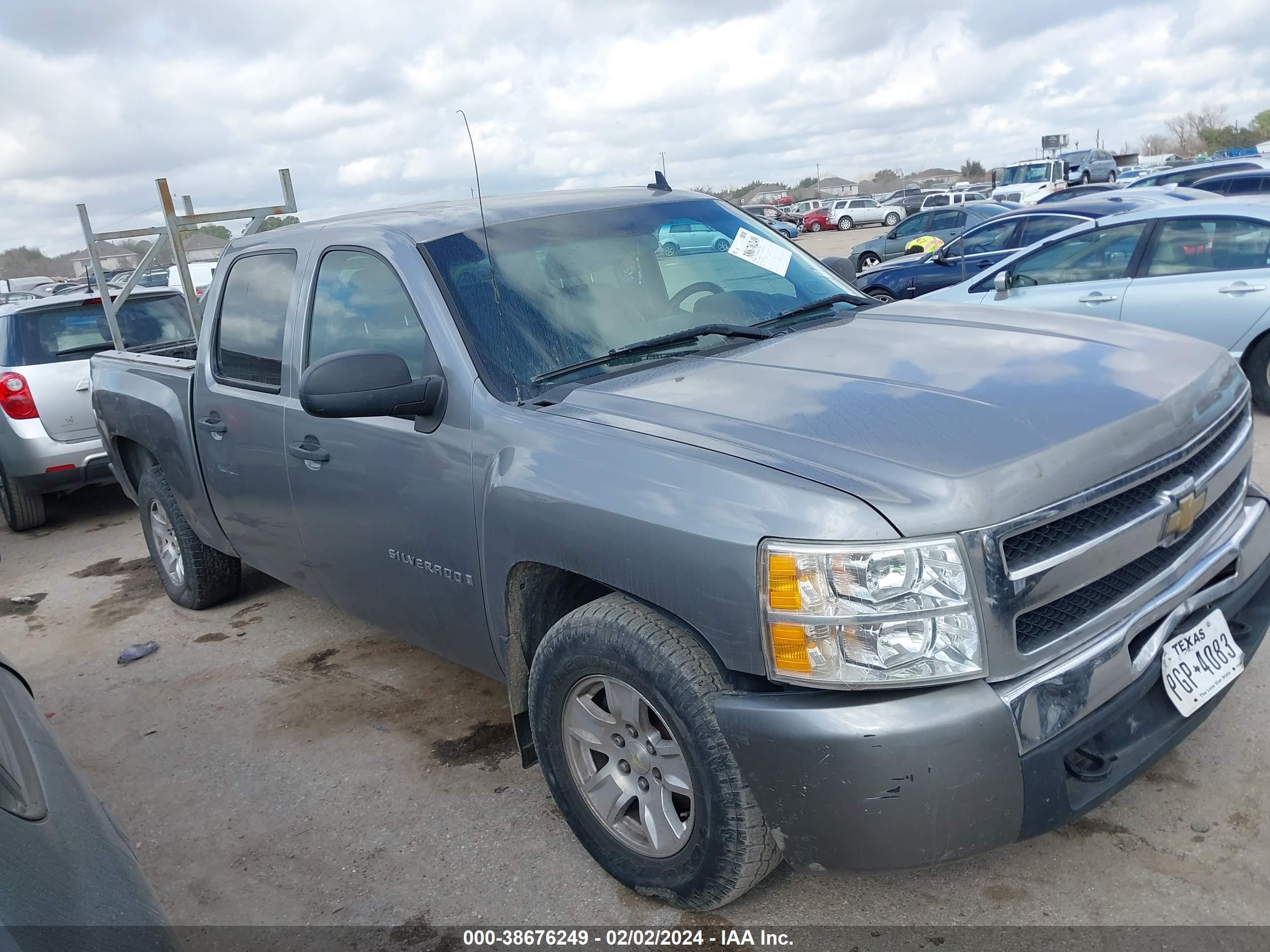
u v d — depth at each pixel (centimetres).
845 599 205
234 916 293
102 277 716
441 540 305
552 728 276
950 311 343
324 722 405
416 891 293
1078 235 760
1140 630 231
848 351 293
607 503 242
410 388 293
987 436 224
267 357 387
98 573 662
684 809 262
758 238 387
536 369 297
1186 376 266
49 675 495
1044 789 211
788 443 231
